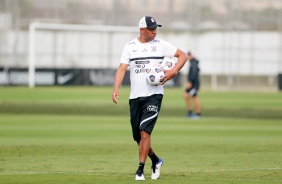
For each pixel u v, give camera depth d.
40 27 159.88
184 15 172.62
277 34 172.00
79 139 53.28
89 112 87.25
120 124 69.75
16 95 119.88
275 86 170.38
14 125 67.19
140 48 31.91
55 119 75.88
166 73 31.31
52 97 115.00
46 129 62.78
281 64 171.25
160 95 31.66
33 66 152.75
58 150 45.38
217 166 37.69
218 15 173.00
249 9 173.12
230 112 89.00
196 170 36.00
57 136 55.84
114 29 164.88
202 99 118.19
